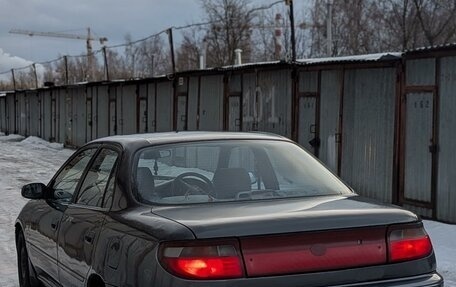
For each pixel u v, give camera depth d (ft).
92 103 83.61
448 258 23.03
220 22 141.90
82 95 87.20
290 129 43.34
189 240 10.20
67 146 93.56
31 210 18.49
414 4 97.19
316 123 40.78
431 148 31.65
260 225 10.38
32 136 111.34
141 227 11.19
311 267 10.44
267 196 12.86
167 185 12.97
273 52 135.54
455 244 25.70
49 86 104.68
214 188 13.10
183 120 59.16
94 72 166.91
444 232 28.27
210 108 54.29
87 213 13.89
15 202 39.42
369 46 108.99
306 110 41.75
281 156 14.56
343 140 38.42
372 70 35.94
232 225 10.36
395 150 34.37
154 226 10.89
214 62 142.20
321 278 10.47
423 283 11.21
